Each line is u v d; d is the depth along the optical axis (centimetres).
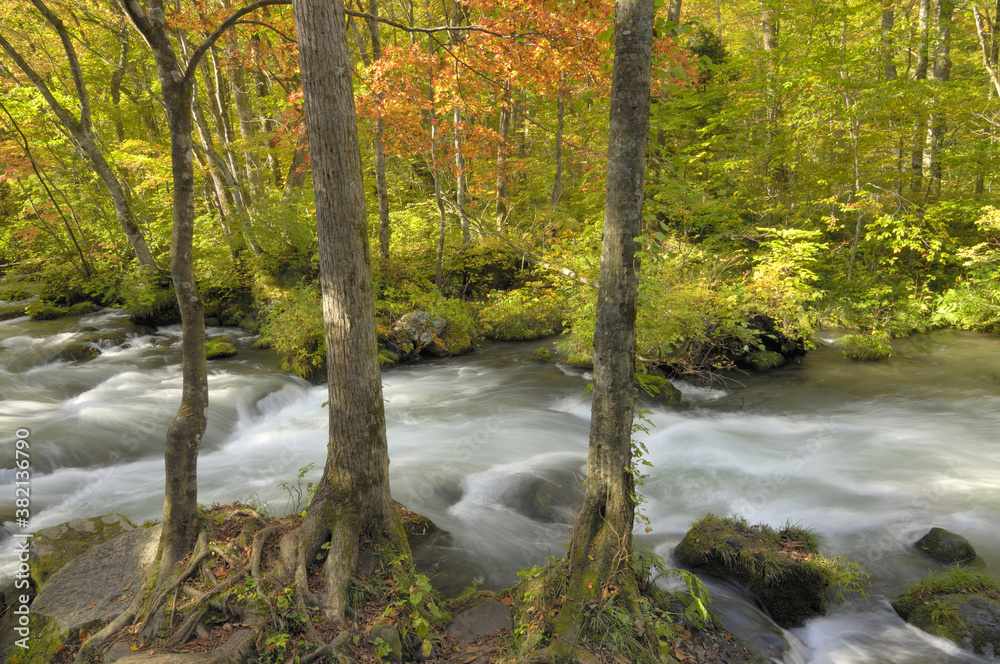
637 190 384
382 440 468
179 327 1595
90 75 2070
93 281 1769
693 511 646
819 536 566
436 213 1722
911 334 1352
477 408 991
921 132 1661
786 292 1223
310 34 396
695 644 389
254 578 402
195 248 1766
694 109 1628
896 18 2017
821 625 465
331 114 408
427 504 655
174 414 903
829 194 1605
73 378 1080
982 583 473
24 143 1678
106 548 471
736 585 491
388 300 1366
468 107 1079
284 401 1053
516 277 1630
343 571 414
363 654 366
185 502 443
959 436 820
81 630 385
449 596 480
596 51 761
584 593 391
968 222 1520
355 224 430
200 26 1190
